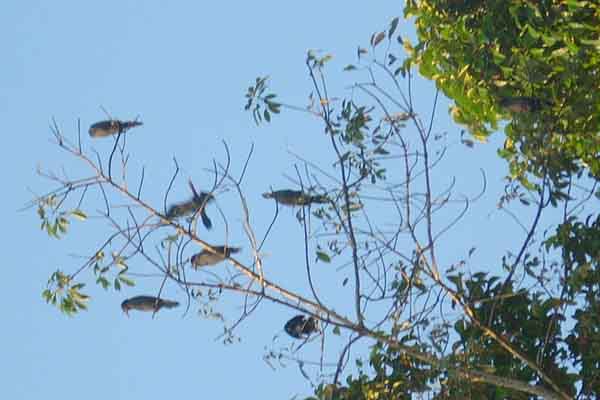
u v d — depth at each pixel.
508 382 32.31
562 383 35.09
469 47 38.94
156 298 33.72
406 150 32.12
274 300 31.81
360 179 32.31
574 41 36.94
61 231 33.66
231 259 31.56
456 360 33.47
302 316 32.97
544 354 35.34
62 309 34.44
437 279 32.12
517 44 38.06
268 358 32.75
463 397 33.28
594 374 35.19
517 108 35.84
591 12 37.22
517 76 36.19
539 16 36.78
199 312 32.62
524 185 36.41
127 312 33.97
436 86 39.78
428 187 31.91
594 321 35.12
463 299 34.00
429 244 31.83
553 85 36.62
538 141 35.66
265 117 33.59
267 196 32.41
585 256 35.31
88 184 32.16
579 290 34.06
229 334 32.56
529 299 35.47
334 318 31.66
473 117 39.47
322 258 32.03
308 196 32.22
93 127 33.78
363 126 32.44
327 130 32.66
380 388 34.94
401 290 32.75
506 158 36.91
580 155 36.72
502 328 35.34
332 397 32.84
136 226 32.03
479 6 39.31
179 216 32.28
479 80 38.94
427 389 34.72
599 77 36.28
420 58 39.97
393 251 31.95
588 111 36.00
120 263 33.44
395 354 35.28
